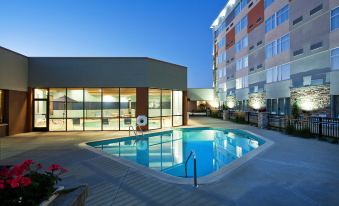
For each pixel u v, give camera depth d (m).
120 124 18.80
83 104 18.61
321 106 18.53
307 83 20.16
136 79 18.58
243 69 34.66
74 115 18.55
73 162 8.62
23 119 17.50
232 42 39.03
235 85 37.81
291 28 22.42
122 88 18.77
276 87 25.11
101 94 18.73
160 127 20.34
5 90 15.73
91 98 18.69
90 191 5.84
